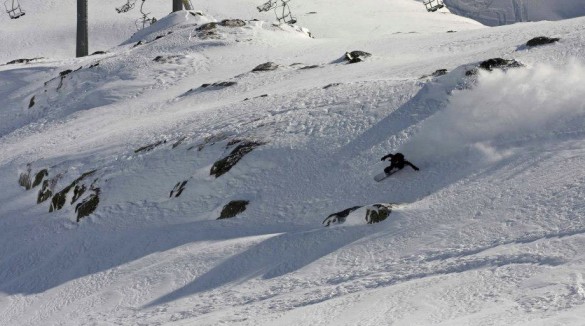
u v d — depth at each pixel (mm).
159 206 28531
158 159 31203
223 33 60844
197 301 20125
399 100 29812
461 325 11984
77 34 83688
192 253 24016
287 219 25125
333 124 29484
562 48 33031
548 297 12633
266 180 27453
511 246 17000
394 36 56312
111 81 53125
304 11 124000
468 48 45188
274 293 18891
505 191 21031
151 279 22984
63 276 26016
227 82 45562
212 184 28297
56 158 36219
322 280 18688
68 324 21469
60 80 55625
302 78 43438
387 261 18812
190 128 33938
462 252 17781
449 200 21844
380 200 24234
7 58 108438
